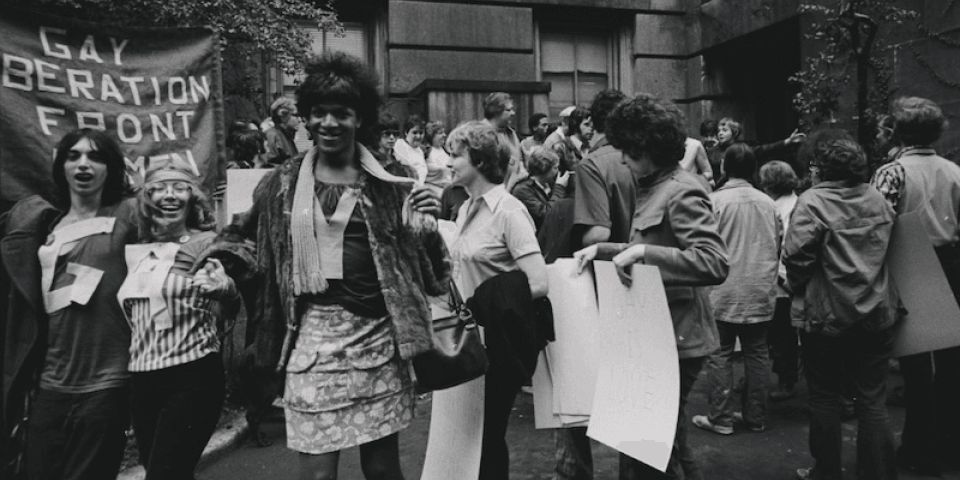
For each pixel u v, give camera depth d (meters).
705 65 14.10
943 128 4.36
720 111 14.20
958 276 4.26
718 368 4.95
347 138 2.52
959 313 3.62
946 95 9.18
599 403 2.88
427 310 2.55
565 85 14.13
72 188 3.27
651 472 2.83
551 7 13.55
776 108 14.48
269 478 4.30
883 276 3.55
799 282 3.73
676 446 2.85
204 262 2.57
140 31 4.16
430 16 12.75
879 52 9.95
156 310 3.05
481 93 11.57
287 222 2.48
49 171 3.80
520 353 3.03
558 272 3.24
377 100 2.63
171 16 6.20
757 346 5.02
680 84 14.47
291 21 8.30
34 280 3.22
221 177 4.40
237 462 4.57
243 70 10.23
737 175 5.21
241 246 2.58
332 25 8.38
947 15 9.16
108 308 3.20
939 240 4.24
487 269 3.25
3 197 3.67
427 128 8.90
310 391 2.46
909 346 3.65
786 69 14.36
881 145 6.05
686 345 2.93
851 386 3.69
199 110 4.31
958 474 4.15
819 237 3.59
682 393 3.00
